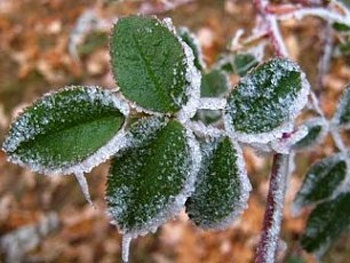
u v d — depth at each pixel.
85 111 0.13
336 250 0.54
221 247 0.66
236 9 0.75
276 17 0.20
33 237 0.69
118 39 0.13
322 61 0.29
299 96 0.13
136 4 0.39
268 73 0.13
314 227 0.21
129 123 0.13
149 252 0.66
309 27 0.62
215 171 0.13
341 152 0.21
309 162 0.51
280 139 0.14
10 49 0.82
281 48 0.20
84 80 0.78
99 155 0.12
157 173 0.12
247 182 0.13
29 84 0.79
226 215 0.13
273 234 0.14
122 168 0.12
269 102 0.13
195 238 0.67
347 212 0.21
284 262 0.28
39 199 0.71
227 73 0.25
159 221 0.12
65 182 0.72
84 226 0.69
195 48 0.22
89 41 0.33
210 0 0.75
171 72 0.13
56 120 0.12
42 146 0.12
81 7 0.83
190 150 0.12
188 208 0.13
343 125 0.19
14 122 0.12
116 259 0.68
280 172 0.14
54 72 0.80
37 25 0.83
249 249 0.65
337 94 0.63
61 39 0.82
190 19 0.75
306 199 0.21
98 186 0.69
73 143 0.12
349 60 0.35
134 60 0.13
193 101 0.13
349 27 0.23
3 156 0.73
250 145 0.15
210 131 0.13
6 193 0.72
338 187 0.21
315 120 0.19
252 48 0.25
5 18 0.86
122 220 0.12
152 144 0.12
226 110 0.13
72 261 0.68
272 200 0.14
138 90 0.13
